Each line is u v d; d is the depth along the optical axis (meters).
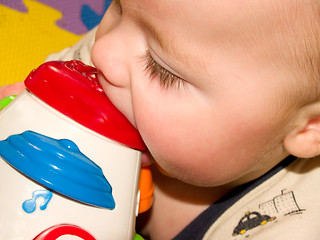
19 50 1.13
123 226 0.60
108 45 0.61
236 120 0.61
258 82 0.58
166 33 0.55
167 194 0.89
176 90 0.61
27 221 0.53
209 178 0.70
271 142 0.67
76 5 1.28
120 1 0.58
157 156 0.67
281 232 0.72
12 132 0.57
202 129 0.62
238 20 0.53
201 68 0.57
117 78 0.61
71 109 0.58
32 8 1.22
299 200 0.75
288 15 0.54
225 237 0.79
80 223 0.55
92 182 0.56
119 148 0.61
